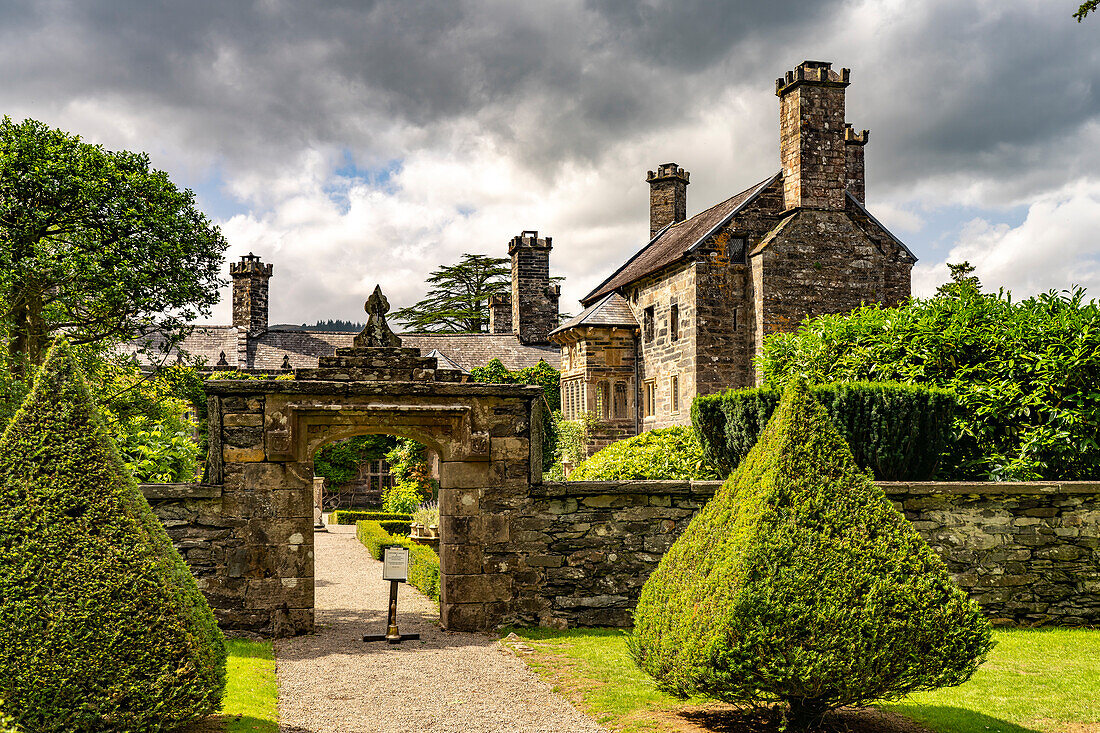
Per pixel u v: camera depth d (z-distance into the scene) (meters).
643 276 30.59
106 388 16.44
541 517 11.18
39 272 15.59
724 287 26.89
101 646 5.88
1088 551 11.02
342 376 11.09
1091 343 11.88
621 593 11.20
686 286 27.45
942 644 6.53
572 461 30.77
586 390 31.77
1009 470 12.01
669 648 6.89
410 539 22.08
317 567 18.23
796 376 7.10
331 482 37.62
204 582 10.51
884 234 26.72
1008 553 10.97
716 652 6.38
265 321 45.62
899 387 11.85
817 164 26.34
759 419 12.73
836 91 26.53
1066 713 7.19
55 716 5.78
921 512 10.96
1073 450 11.96
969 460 12.73
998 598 10.92
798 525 6.57
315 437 10.90
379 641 10.40
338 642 10.36
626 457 15.55
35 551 5.96
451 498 11.05
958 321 13.06
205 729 6.57
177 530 10.50
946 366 13.08
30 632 5.83
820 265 26.20
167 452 15.63
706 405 14.07
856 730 6.85
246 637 10.52
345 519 30.75
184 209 16.78
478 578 11.03
